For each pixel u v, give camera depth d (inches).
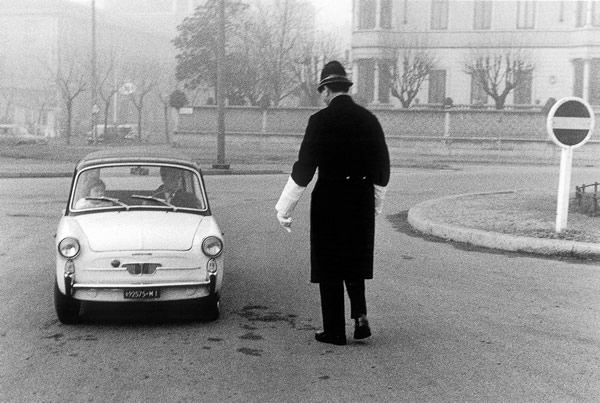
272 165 1257.4
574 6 1987.0
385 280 364.2
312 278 253.4
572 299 324.5
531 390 210.8
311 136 242.1
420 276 373.4
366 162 245.4
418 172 1193.4
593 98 1957.4
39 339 259.6
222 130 1104.2
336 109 244.5
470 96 2055.9
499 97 1831.9
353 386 213.0
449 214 553.3
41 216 579.2
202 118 1918.1
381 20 2055.9
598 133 1653.5
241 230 529.0
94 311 300.8
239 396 204.2
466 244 468.4
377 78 2038.6
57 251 272.7
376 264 404.5
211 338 262.5
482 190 859.4
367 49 2043.6
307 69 1934.1
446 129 1774.1
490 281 361.4
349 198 244.8
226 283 355.6
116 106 2827.3
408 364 233.8
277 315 296.5
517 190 767.7
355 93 1930.4
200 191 314.0
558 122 444.5
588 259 417.1
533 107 1889.8
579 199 556.1
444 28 2060.8
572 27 1988.2
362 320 250.2
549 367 231.6
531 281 361.1
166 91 2829.7
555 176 1107.3
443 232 491.2
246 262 410.0
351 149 243.3
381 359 238.7
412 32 2052.2
